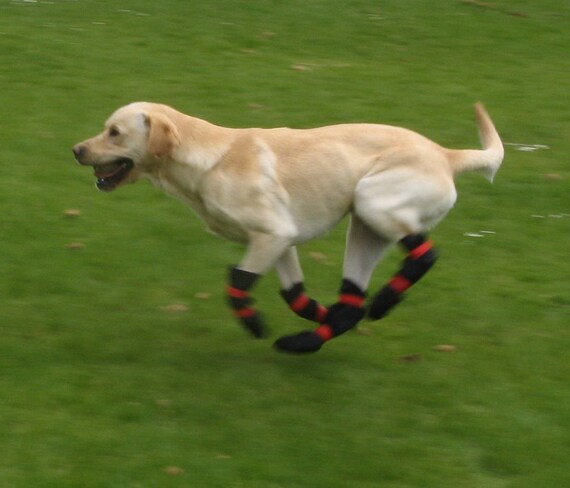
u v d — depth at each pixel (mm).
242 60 15648
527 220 10898
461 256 10086
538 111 14109
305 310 7801
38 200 10930
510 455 6738
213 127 7512
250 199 7289
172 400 7258
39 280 9289
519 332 8570
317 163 7391
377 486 6371
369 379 7684
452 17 18641
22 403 7137
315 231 7531
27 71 14531
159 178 7613
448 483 6445
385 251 7863
